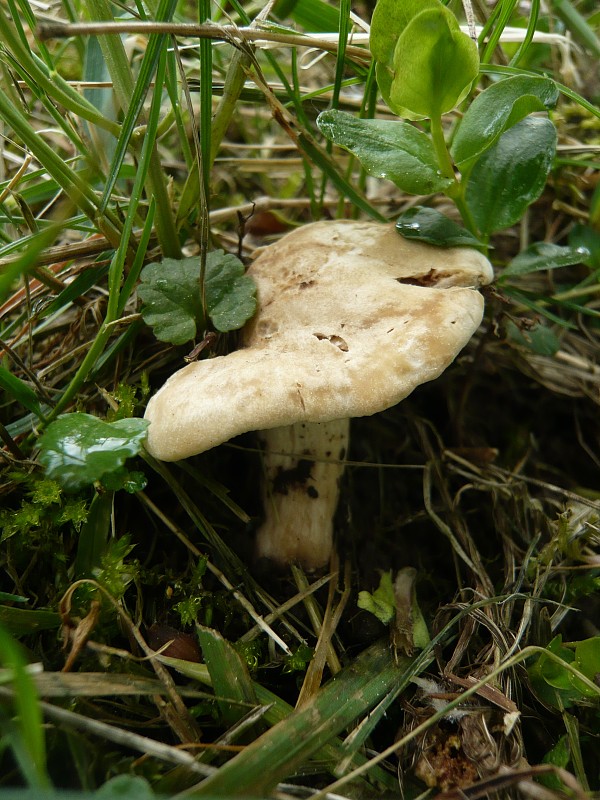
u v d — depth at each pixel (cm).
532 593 13
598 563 13
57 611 12
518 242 18
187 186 14
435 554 15
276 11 15
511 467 16
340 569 14
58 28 10
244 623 13
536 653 12
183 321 12
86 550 12
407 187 12
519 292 15
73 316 15
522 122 13
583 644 11
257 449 14
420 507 15
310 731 10
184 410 11
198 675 11
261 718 11
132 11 12
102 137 14
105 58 12
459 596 13
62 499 12
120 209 14
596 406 17
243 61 13
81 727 10
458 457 15
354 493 15
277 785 9
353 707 11
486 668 11
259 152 20
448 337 11
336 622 12
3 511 12
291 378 10
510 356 17
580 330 17
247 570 13
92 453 10
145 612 12
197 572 12
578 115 18
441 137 12
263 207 17
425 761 10
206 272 13
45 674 10
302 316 12
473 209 13
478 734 10
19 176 14
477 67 11
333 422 13
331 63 19
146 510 13
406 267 12
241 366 11
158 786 9
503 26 13
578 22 17
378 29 11
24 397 12
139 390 14
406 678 11
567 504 15
